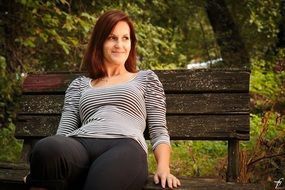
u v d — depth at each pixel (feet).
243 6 28.76
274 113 13.58
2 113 16.52
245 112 9.12
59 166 6.97
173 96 9.66
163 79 9.86
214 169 12.05
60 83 10.50
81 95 8.97
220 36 29.40
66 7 16.49
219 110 9.27
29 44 15.17
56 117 10.24
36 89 10.56
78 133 8.05
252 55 30.58
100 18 9.14
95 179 6.87
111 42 8.97
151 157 13.78
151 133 8.43
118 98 8.48
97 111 8.50
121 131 7.94
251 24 29.53
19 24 15.66
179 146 15.08
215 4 29.22
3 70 14.56
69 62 17.69
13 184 8.12
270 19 27.78
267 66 24.71
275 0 27.58
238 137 8.95
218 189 7.15
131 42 9.36
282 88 15.08
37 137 10.21
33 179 7.02
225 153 13.88
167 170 7.57
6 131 15.15
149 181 7.53
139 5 20.43
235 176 8.83
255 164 10.93
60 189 7.06
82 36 16.62
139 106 8.50
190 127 9.33
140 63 18.83
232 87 9.38
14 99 16.72
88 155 7.70
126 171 7.03
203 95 9.49
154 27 19.79
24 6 15.31
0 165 8.58
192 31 33.24
